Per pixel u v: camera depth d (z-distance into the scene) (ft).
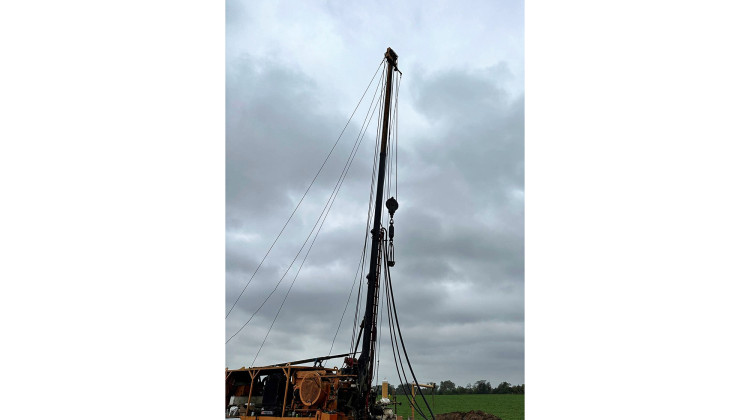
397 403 71.20
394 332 72.79
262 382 66.90
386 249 75.00
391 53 83.76
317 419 59.77
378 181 78.38
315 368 65.41
